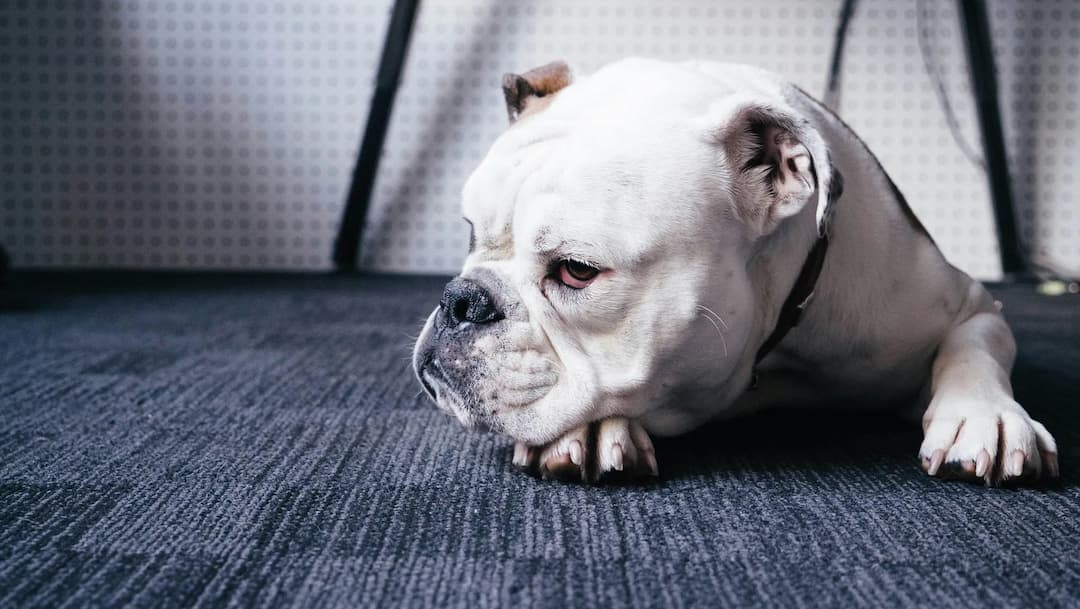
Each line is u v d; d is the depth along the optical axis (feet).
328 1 12.85
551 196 3.52
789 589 2.72
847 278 4.25
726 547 3.03
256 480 3.78
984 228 12.94
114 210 13.09
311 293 10.67
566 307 3.60
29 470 3.93
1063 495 3.52
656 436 4.27
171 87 12.93
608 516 3.33
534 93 4.46
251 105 12.99
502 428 3.72
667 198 3.53
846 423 4.77
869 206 4.42
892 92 12.84
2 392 5.47
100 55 12.86
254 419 4.86
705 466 3.95
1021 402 5.20
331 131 13.03
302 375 6.07
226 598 2.67
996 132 12.14
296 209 13.14
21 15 12.79
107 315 8.77
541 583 2.76
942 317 4.53
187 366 6.35
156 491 3.64
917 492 3.57
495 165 3.76
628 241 3.49
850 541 3.08
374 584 2.76
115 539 3.13
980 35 12.01
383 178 13.21
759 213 3.79
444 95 13.10
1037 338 7.69
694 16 12.89
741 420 4.83
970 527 3.20
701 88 3.87
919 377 4.57
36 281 11.41
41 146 12.99
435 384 3.79
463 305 3.74
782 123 3.63
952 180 12.90
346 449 4.26
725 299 3.69
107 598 2.67
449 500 3.52
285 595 2.68
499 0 12.93
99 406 5.14
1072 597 2.66
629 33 12.95
